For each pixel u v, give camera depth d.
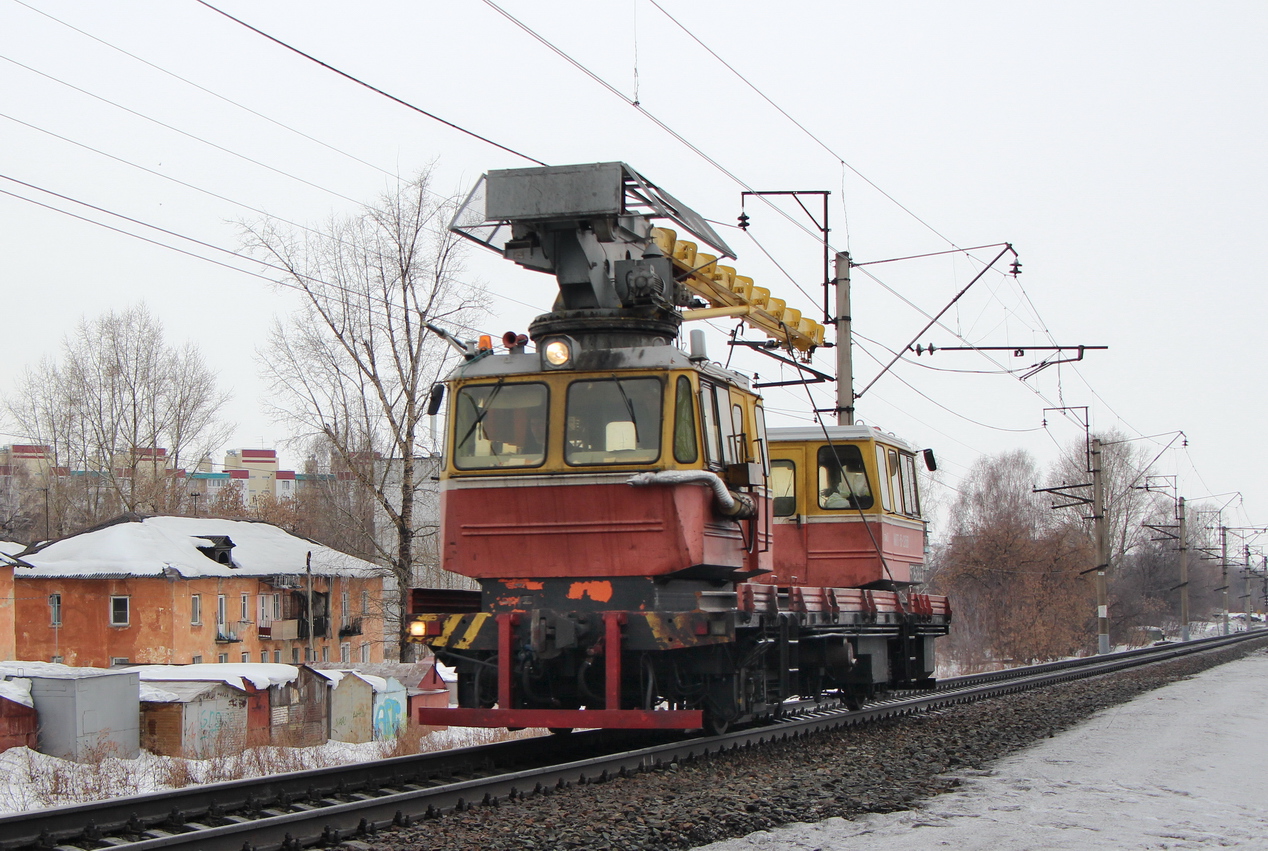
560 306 11.91
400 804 8.02
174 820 7.70
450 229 11.95
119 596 40.06
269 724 28.03
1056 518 77.88
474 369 11.54
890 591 17.44
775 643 12.67
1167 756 12.66
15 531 66.56
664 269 12.27
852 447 16.98
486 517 11.23
